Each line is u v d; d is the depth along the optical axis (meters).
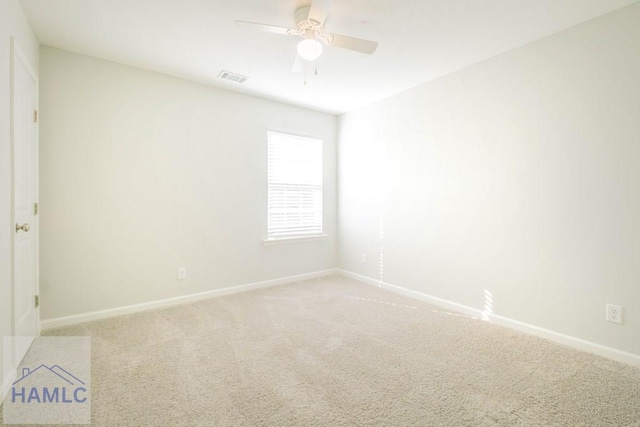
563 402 1.67
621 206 2.09
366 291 3.72
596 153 2.19
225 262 3.55
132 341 2.36
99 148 2.77
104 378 1.87
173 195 3.18
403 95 3.57
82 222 2.70
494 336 2.49
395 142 3.68
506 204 2.69
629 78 2.04
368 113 4.04
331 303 3.28
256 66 2.92
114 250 2.86
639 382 1.86
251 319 2.82
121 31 2.34
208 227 3.41
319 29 2.04
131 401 1.66
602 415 1.58
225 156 3.52
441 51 2.64
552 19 2.19
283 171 4.04
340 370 1.98
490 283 2.81
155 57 2.76
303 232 4.23
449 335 2.51
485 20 2.19
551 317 2.44
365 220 4.11
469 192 2.95
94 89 2.74
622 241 2.09
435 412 1.59
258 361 2.08
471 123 2.92
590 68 2.20
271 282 3.93
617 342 2.12
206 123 3.38
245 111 3.66
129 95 2.91
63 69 2.61
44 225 2.53
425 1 1.98
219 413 1.57
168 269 3.17
